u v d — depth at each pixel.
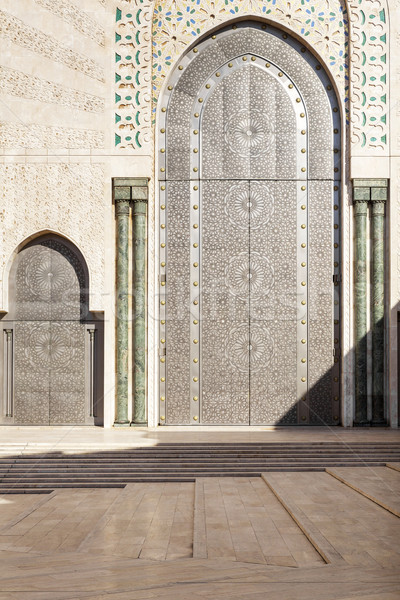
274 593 3.61
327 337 10.44
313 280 10.48
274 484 7.28
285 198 10.55
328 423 10.49
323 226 10.53
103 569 4.30
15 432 8.99
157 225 10.54
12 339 8.98
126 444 8.63
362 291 10.54
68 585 3.81
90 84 9.37
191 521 5.88
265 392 10.42
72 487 7.75
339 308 10.49
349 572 4.16
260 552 4.77
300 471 8.20
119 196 10.41
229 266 10.44
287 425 10.41
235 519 5.81
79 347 9.55
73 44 8.62
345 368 10.48
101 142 9.72
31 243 9.38
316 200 10.58
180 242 10.50
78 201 9.57
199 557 4.66
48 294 9.38
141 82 10.38
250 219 10.52
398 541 4.92
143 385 10.59
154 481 7.91
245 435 9.53
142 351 10.58
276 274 10.38
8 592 3.63
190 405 10.53
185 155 10.60
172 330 10.57
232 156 10.61
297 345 10.42
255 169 10.59
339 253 10.59
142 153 10.41
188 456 8.48
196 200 10.51
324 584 3.84
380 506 6.12
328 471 8.09
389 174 10.61
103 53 9.72
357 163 10.57
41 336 9.22
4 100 8.44
